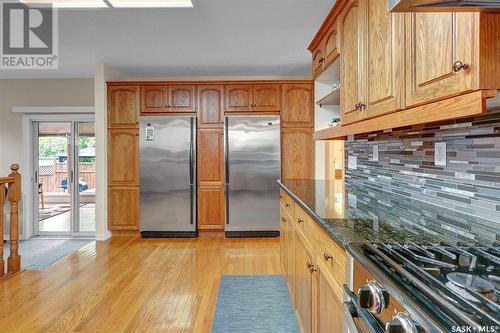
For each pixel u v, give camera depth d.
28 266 3.98
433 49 1.06
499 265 0.88
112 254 4.01
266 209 4.83
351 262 1.06
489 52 0.85
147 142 4.77
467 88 0.89
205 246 4.36
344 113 2.02
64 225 5.62
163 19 3.31
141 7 3.04
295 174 4.88
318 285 1.56
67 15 3.21
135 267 3.54
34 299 2.74
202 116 4.87
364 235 1.16
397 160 2.02
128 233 4.92
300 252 2.09
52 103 5.47
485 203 1.28
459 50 0.92
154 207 4.79
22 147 5.48
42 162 5.61
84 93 5.46
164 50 4.24
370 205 1.76
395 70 1.32
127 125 4.83
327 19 2.37
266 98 4.89
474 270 0.84
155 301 2.71
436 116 1.05
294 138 4.88
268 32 3.66
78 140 5.60
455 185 1.46
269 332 2.24
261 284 3.06
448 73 0.98
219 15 3.23
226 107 4.88
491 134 1.23
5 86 5.49
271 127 4.80
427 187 1.70
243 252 4.09
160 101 4.85
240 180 4.81
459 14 0.92
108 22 3.38
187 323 2.35
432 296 0.68
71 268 3.51
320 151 4.87
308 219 1.81
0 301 2.70
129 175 4.84
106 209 4.81
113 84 4.79
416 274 0.81
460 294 0.70
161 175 4.78
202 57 4.54
